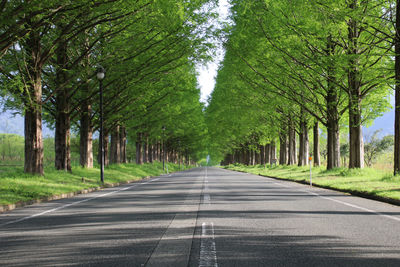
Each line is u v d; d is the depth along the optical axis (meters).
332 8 14.96
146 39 19.42
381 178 15.48
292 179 21.52
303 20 17.30
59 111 20.31
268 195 11.98
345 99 23.41
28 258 4.38
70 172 20.36
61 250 4.74
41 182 14.23
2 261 4.27
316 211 8.11
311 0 15.12
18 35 12.60
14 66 15.27
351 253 4.50
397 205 9.36
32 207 9.68
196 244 5.00
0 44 12.27
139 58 20.34
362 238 5.34
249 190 14.16
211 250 4.65
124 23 17.30
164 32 19.25
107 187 18.33
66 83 17.36
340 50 20.88
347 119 30.19
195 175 33.00
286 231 5.86
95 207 9.25
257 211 8.12
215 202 9.92
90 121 24.59
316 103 23.59
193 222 6.72
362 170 19.39
